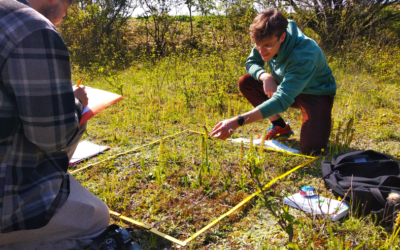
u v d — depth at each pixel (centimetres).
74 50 1091
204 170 294
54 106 155
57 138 160
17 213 158
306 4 927
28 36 147
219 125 243
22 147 160
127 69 952
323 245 199
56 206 170
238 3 922
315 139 333
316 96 338
